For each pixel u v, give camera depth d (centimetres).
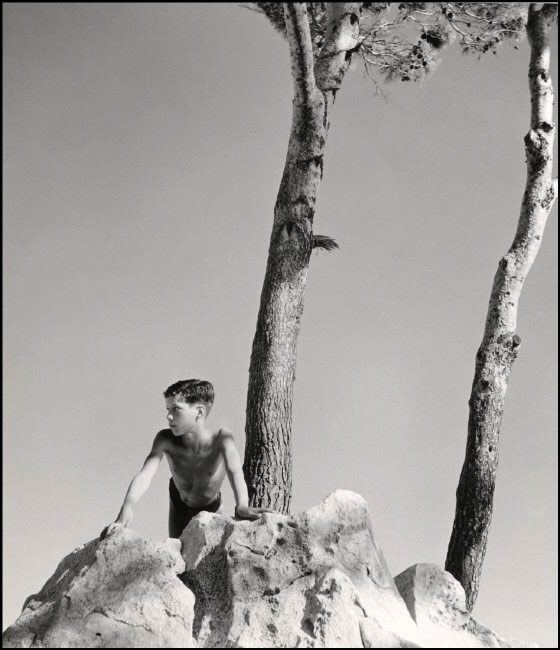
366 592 400
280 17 951
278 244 658
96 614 386
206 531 418
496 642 404
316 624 377
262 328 646
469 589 614
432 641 393
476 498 624
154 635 381
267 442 624
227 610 392
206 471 484
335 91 700
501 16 878
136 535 409
